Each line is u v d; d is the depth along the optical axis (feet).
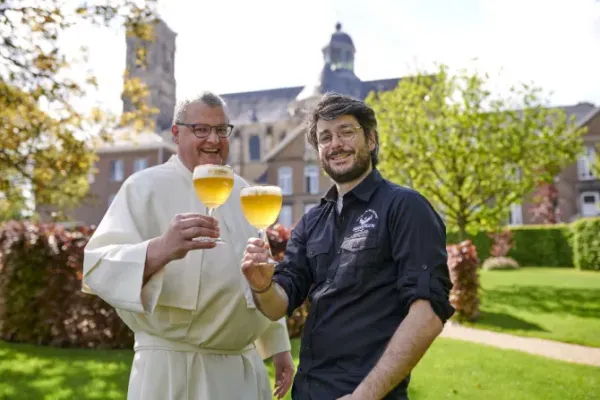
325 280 7.04
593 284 52.90
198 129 8.76
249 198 7.04
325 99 7.32
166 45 180.86
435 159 52.01
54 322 24.76
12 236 25.27
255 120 150.61
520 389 17.88
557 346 26.13
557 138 52.75
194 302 8.23
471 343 26.14
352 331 6.53
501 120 51.47
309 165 123.75
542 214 121.29
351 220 7.04
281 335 10.02
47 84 30.76
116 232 8.09
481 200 52.54
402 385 6.58
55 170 35.06
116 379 18.84
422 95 55.52
